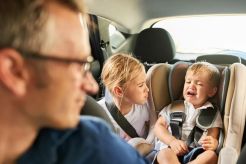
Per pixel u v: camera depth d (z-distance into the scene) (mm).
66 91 466
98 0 1939
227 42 2332
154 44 2176
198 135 1469
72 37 456
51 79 448
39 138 549
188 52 2365
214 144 1406
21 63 429
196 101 1517
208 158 1367
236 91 1454
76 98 489
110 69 1521
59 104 467
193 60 2178
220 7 2064
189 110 1538
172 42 2172
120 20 2189
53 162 567
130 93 1513
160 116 1588
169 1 2113
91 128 617
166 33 2150
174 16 2262
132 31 2303
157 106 1615
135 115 1542
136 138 1494
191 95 1521
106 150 609
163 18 2309
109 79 1521
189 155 1405
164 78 1634
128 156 634
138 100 1528
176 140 1457
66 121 482
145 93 1547
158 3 2146
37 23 421
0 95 449
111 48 2277
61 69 451
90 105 999
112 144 625
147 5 2180
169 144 1457
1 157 520
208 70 1502
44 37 429
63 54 448
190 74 1528
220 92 1509
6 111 464
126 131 1532
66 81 461
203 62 1579
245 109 1431
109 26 2199
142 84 1526
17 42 419
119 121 1523
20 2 412
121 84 1501
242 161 920
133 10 2186
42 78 442
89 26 2006
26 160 546
